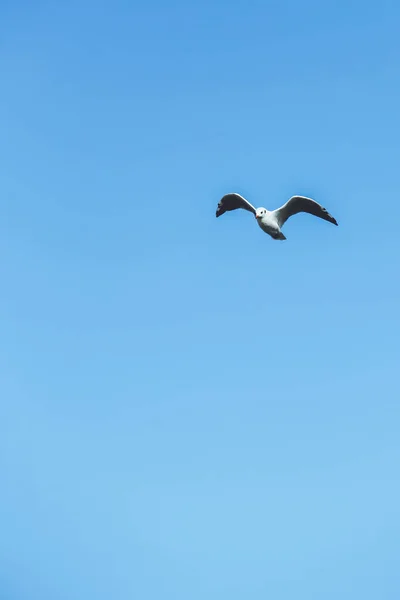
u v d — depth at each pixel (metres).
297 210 31.97
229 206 32.78
